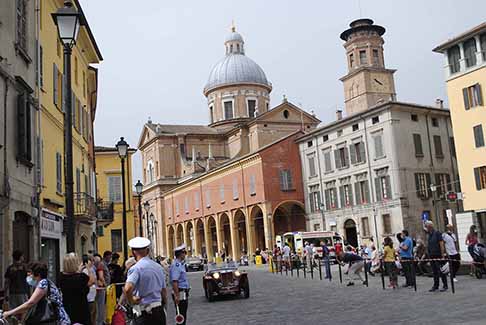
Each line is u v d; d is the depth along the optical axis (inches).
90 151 1222.9
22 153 618.8
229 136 3216.0
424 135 1892.2
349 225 2031.3
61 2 912.3
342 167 2049.7
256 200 2289.6
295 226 2325.3
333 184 2103.8
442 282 758.5
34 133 693.9
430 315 500.1
